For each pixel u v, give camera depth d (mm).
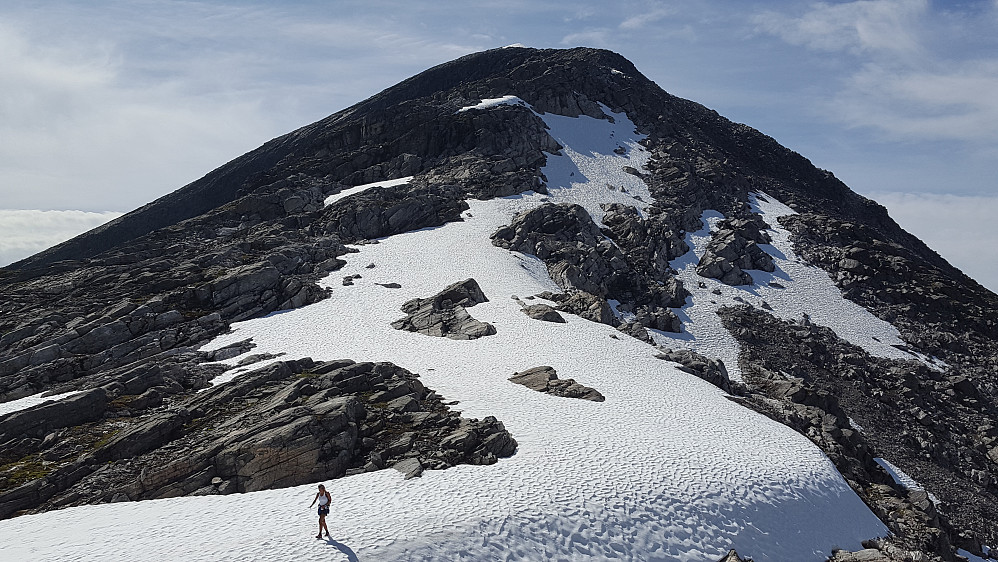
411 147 121812
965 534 49625
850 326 88812
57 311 64062
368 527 28047
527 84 143625
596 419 41500
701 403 47188
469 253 83250
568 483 32719
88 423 42125
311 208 103062
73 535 29016
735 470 36500
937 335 89375
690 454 37469
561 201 106688
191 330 61094
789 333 82875
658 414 43562
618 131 137500
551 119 135250
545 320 62375
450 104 135750
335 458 35062
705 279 94188
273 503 31281
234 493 33250
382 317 64188
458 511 29578
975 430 69312
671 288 87438
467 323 60594
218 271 74375
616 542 29625
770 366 74000
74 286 73250
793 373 73812
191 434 39062
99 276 75938
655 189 116188
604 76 154000
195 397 45250
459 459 35375
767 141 165000
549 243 89375
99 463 36844
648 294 86188
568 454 35906
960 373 82438
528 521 29438
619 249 94500
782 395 63344
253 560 25500
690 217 107625
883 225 151375
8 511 33000
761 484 35750
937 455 63031
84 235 133000
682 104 173000
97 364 55438
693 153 134125
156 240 93750
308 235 92812
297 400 41125
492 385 47281
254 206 104688
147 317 61531
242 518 29672
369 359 53438
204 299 67375
